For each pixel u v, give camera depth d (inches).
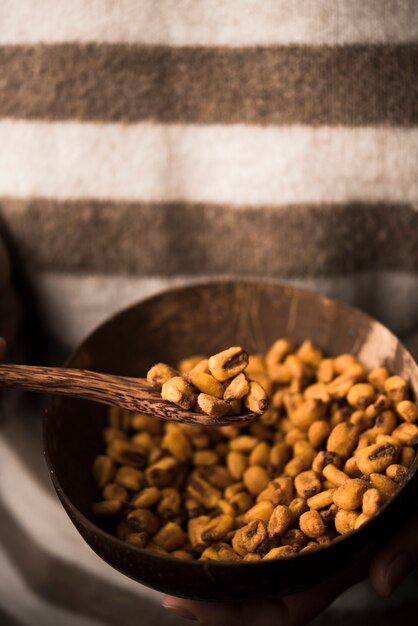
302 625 14.6
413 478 13.0
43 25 16.5
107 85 16.8
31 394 18.9
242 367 13.8
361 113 16.5
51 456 13.5
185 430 15.9
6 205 18.0
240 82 16.6
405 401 14.5
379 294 18.4
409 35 16.0
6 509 19.3
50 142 17.3
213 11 16.2
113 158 17.4
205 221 18.0
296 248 17.9
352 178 17.1
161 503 14.9
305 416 15.2
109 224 18.1
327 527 13.8
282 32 16.2
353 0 15.8
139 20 16.3
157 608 18.6
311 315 16.1
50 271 18.7
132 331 16.1
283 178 17.2
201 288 16.2
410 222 17.4
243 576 12.0
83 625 19.1
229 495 15.1
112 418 16.0
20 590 19.3
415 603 18.5
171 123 17.1
